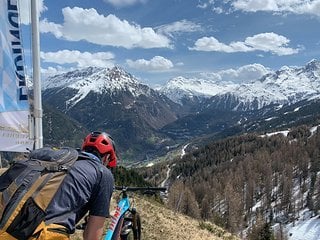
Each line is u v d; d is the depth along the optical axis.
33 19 8.45
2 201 3.47
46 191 3.52
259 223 99.38
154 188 4.78
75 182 3.64
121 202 4.74
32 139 8.61
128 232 4.70
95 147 4.20
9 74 8.20
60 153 3.90
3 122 8.04
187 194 91.75
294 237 145.00
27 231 3.32
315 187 178.12
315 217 159.25
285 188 173.12
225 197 151.12
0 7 8.08
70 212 3.58
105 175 3.88
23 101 8.47
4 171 4.06
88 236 3.78
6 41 8.15
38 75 8.57
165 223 17.53
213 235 19.41
